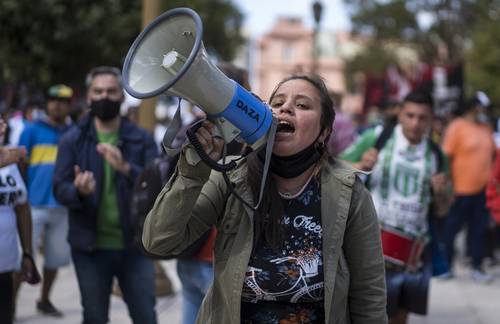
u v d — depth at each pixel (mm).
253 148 2025
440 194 4074
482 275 7391
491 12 28641
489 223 7617
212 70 1855
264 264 2139
